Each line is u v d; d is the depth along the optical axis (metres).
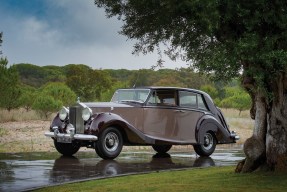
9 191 6.71
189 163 11.07
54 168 9.56
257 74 5.79
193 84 48.03
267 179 6.73
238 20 5.97
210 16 5.32
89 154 13.12
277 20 5.68
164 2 5.86
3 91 26.81
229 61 5.72
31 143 16.34
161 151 14.12
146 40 7.41
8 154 12.89
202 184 6.68
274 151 7.16
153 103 12.26
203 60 6.79
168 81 47.94
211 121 13.22
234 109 40.53
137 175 8.46
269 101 7.06
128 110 11.86
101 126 11.21
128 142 11.95
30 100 32.16
